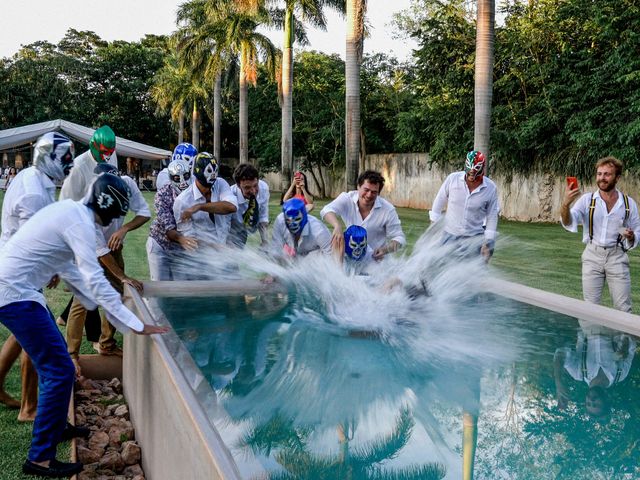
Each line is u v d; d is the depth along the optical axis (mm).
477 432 2723
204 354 3699
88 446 3740
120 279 4789
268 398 2990
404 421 2814
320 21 23062
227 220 5535
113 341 5027
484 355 3809
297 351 3799
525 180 20406
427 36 20859
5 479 3256
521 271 9906
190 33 35250
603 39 17328
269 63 28719
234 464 1946
